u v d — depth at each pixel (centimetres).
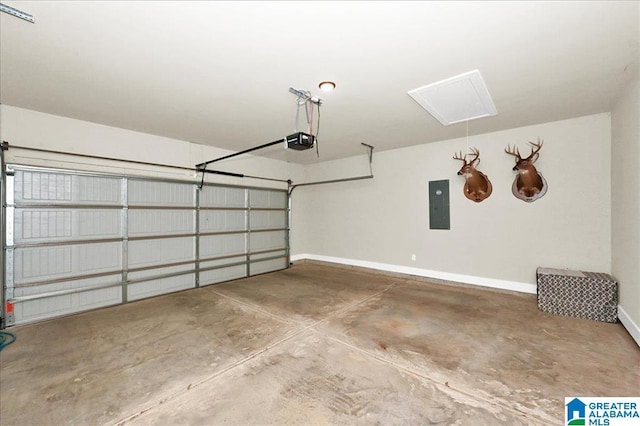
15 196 340
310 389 206
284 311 373
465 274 489
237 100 322
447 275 509
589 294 337
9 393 203
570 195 393
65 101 325
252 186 610
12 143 339
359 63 243
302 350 264
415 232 548
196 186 515
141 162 446
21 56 232
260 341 284
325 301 414
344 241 664
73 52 226
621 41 212
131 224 433
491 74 264
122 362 245
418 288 483
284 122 400
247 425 172
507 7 176
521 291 434
